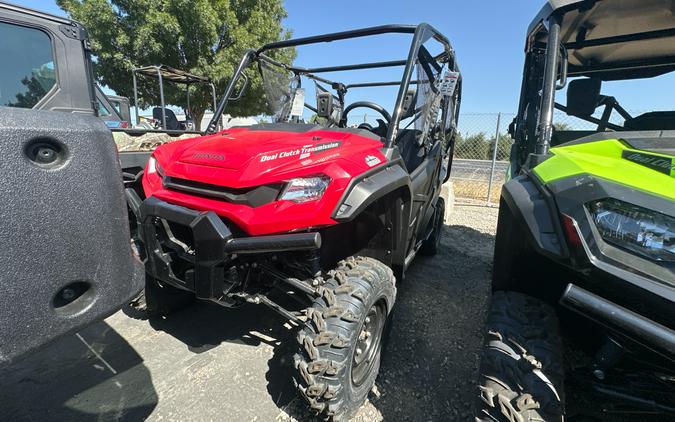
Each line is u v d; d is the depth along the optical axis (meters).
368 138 2.11
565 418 1.39
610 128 2.74
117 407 1.69
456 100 3.64
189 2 10.79
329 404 1.45
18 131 0.70
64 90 2.54
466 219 5.95
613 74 3.07
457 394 1.88
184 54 11.64
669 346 0.88
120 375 1.90
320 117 2.94
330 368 1.42
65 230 0.78
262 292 1.89
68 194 0.78
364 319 1.56
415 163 2.88
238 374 1.93
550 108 1.69
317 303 1.55
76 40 2.57
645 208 1.02
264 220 1.50
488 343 1.36
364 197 1.59
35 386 1.81
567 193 1.20
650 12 2.11
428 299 2.94
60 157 0.78
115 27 10.94
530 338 1.33
